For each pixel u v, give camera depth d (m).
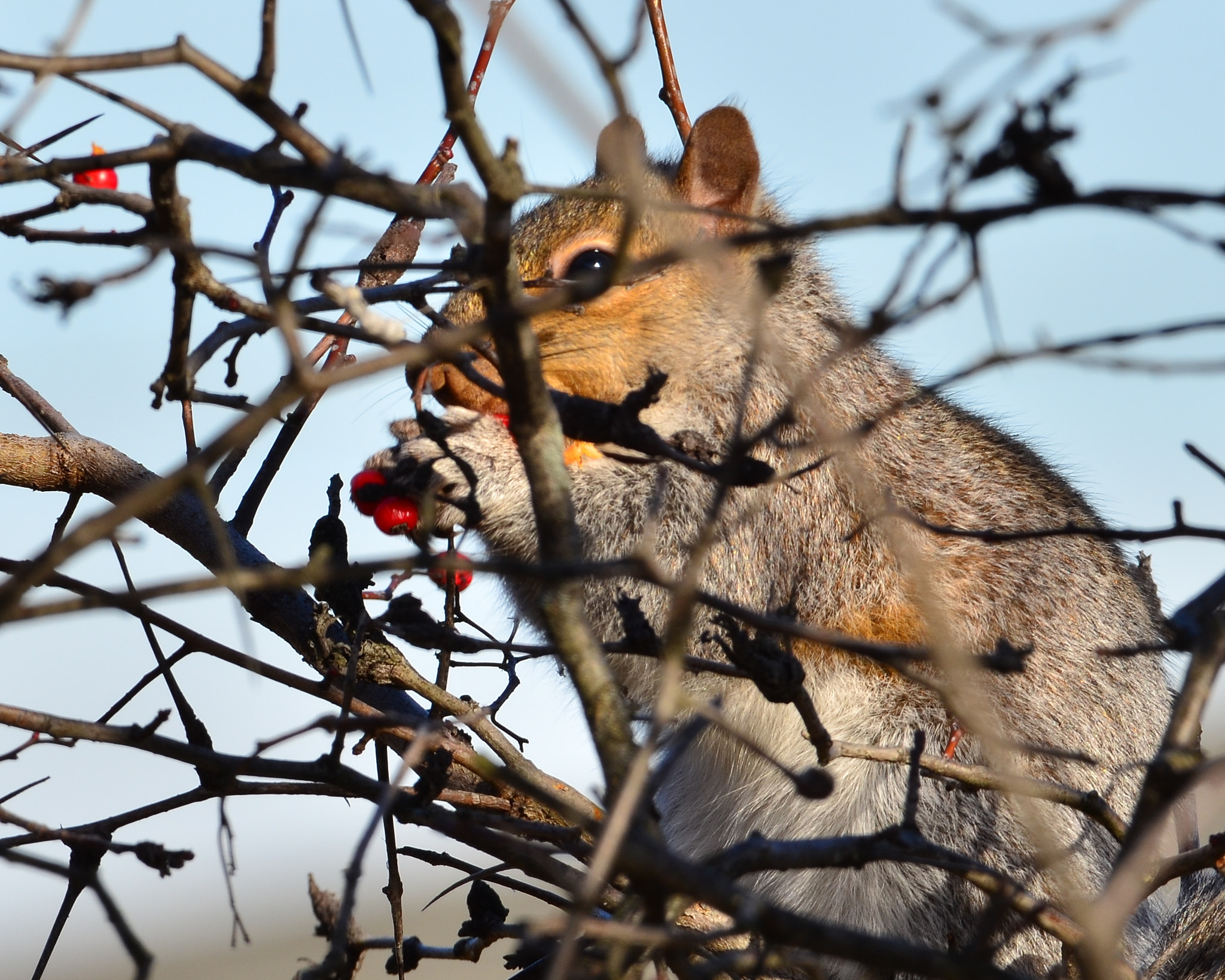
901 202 3.84
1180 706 4.47
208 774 5.84
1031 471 11.09
